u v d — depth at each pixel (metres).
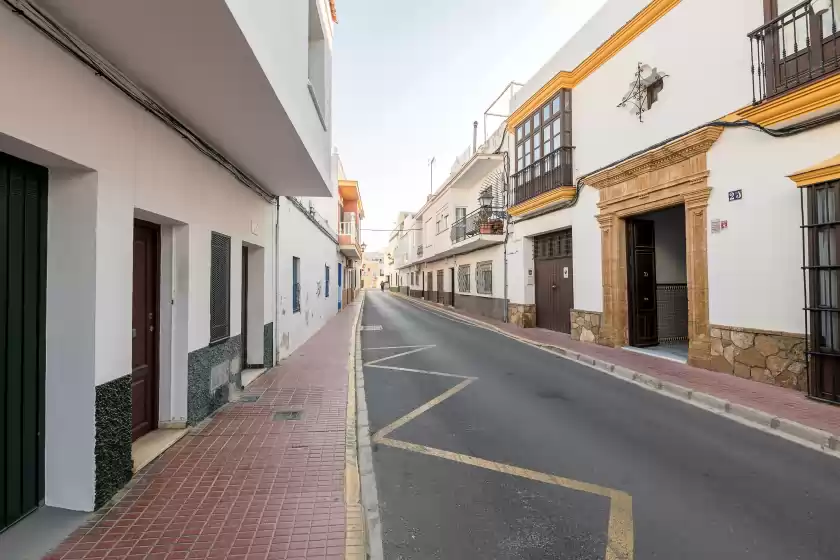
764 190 7.07
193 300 5.23
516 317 16.27
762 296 7.10
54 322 3.31
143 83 3.91
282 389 7.06
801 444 4.85
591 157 11.46
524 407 6.32
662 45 9.10
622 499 3.65
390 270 78.75
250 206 7.53
